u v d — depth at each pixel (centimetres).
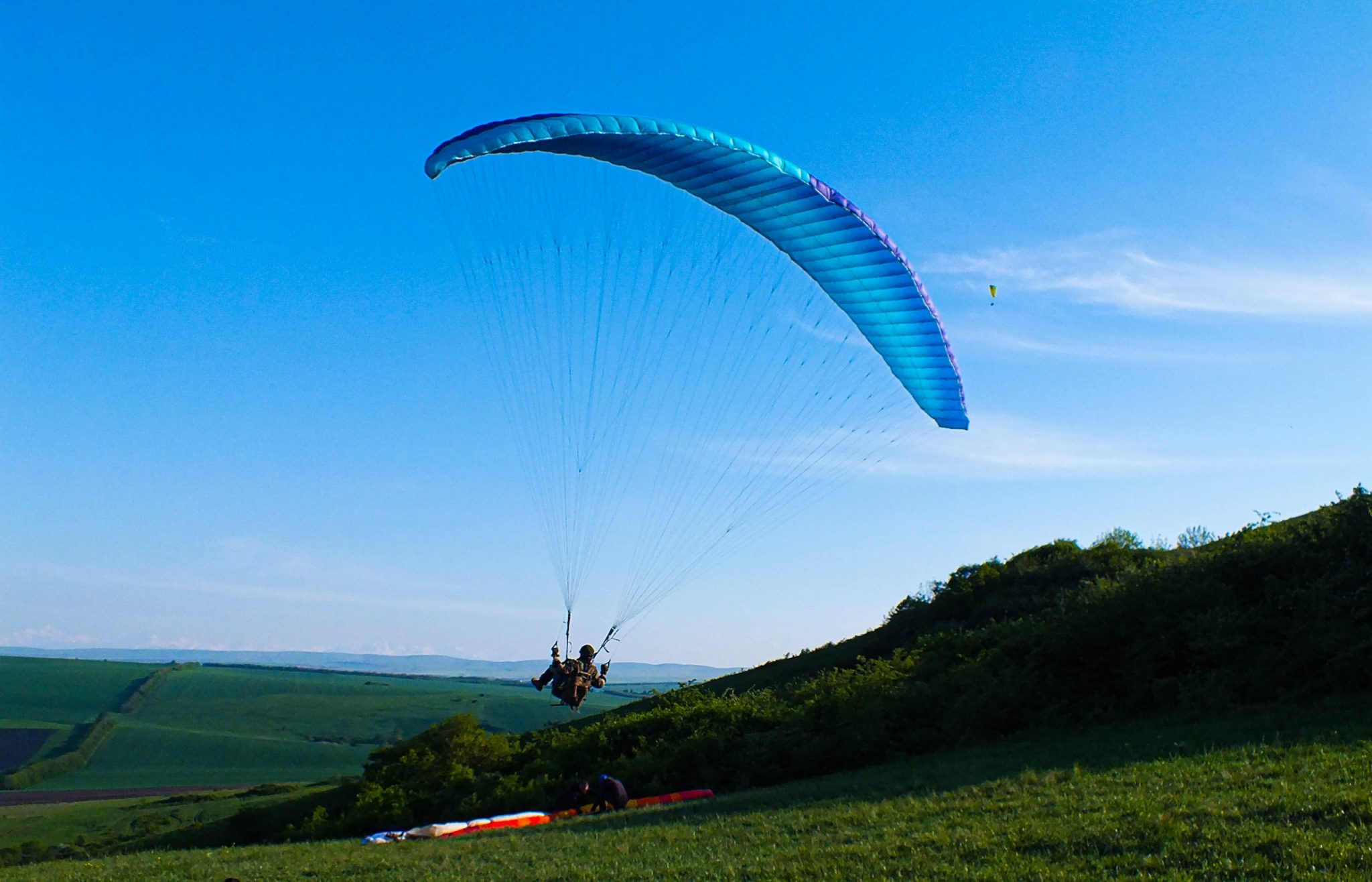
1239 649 1998
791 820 1423
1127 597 2248
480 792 2928
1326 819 973
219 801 6156
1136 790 1250
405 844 1844
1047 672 2231
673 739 2650
